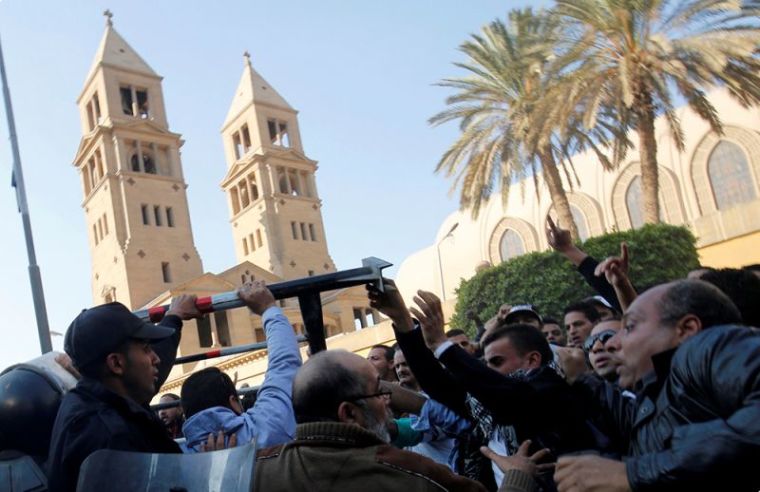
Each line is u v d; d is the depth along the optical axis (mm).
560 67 22453
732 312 2303
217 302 3639
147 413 2883
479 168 27125
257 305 3533
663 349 2287
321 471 2475
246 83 82688
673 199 43312
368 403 2721
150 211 65625
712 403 1985
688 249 24312
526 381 2977
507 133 26719
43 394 3371
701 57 21438
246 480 2295
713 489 1828
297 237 76062
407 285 61125
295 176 80562
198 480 2344
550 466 2738
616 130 24688
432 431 4391
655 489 1918
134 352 3018
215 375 3842
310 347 3518
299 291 3576
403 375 5508
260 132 79062
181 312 3705
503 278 25500
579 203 48656
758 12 20812
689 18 21406
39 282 15055
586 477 2076
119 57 71375
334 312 62094
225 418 3340
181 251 65812
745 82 21703
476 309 26078
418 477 2441
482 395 3041
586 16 22016
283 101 83625
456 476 2514
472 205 28922
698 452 1827
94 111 71000
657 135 44375
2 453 3293
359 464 2465
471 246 54969
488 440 3775
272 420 3121
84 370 2980
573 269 24469
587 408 2799
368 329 35281
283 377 3242
